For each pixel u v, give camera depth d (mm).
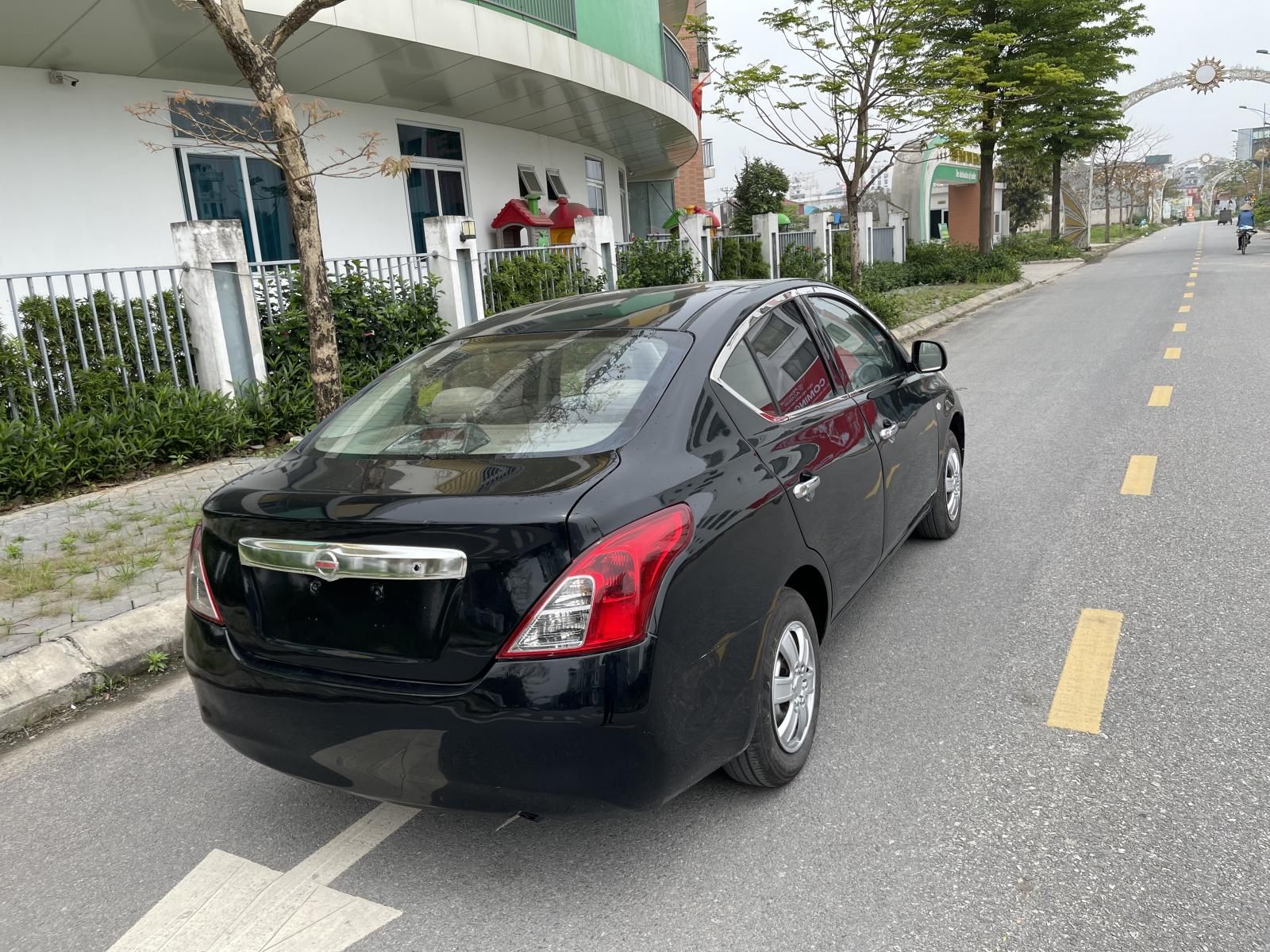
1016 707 3449
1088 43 30844
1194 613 4117
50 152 10125
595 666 2225
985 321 17656
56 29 8961
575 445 2654
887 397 4148
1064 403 9047
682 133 20625
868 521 3688
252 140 6316
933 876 2566
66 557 5469
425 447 2828
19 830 3137
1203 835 2652
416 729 2322
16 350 7410
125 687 4238
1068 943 2283
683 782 2441
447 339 3635
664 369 2922
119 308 8273
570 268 12930
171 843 3004
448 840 2902
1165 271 26359
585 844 2824
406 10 11055
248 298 8547
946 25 27281
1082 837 2680
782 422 3205
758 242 20891
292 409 8508
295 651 2514
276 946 2490
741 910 2488
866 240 28609
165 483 7215
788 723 2986
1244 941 2256
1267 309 14938
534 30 13219
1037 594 4469
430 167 15328
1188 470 6328
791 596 3012
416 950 2432
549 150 19016
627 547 2281
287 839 2980
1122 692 3498
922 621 4262
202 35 9828
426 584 2318
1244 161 118125
